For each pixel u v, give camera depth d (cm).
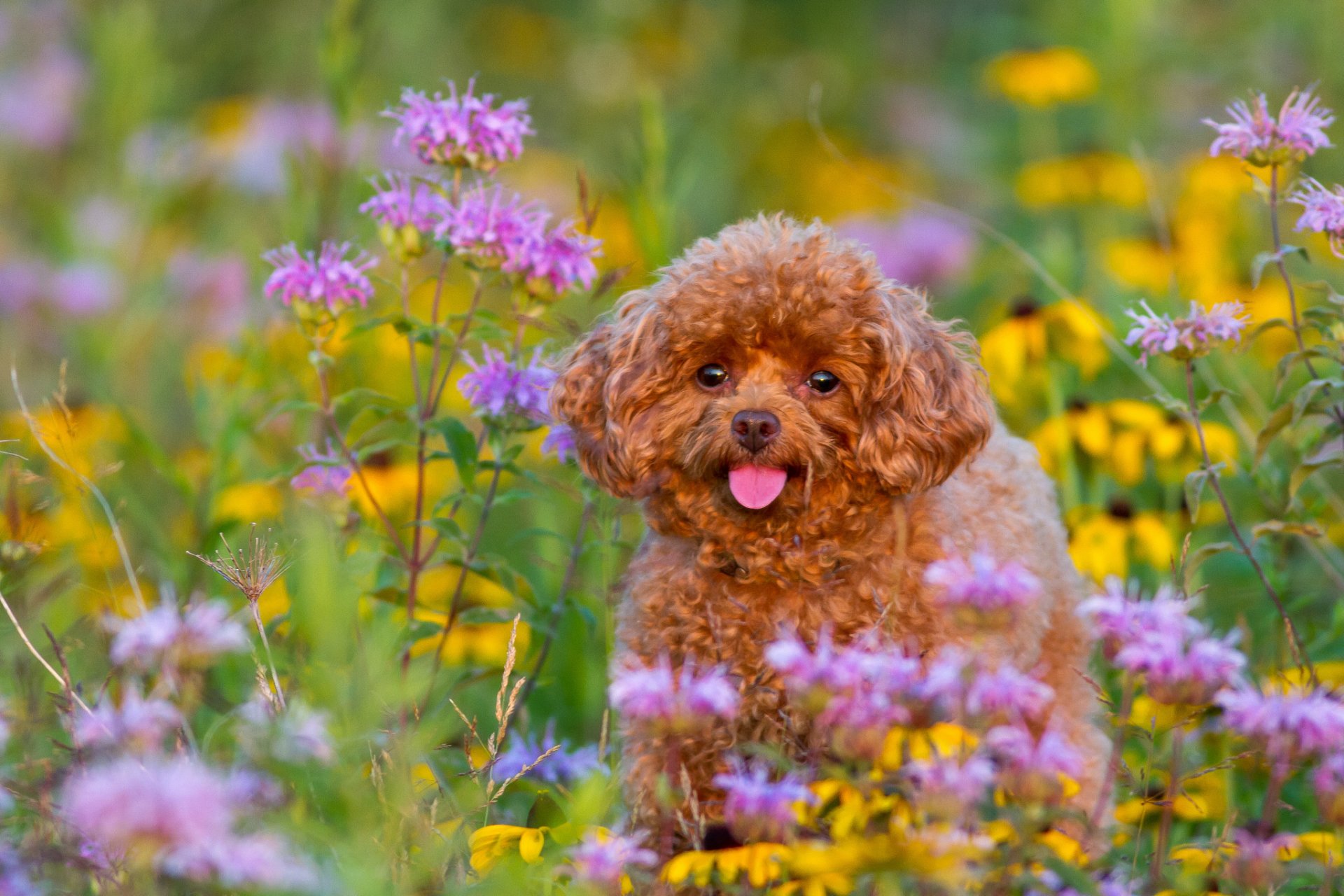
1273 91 1288
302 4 1430
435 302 588
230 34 1486
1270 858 398
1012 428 823
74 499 652
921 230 1205
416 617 663
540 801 495
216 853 351
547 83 1658
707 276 538
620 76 1580
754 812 394
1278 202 541
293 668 512
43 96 1288
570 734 683
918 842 363
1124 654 402
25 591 611
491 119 568
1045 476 638
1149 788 556
